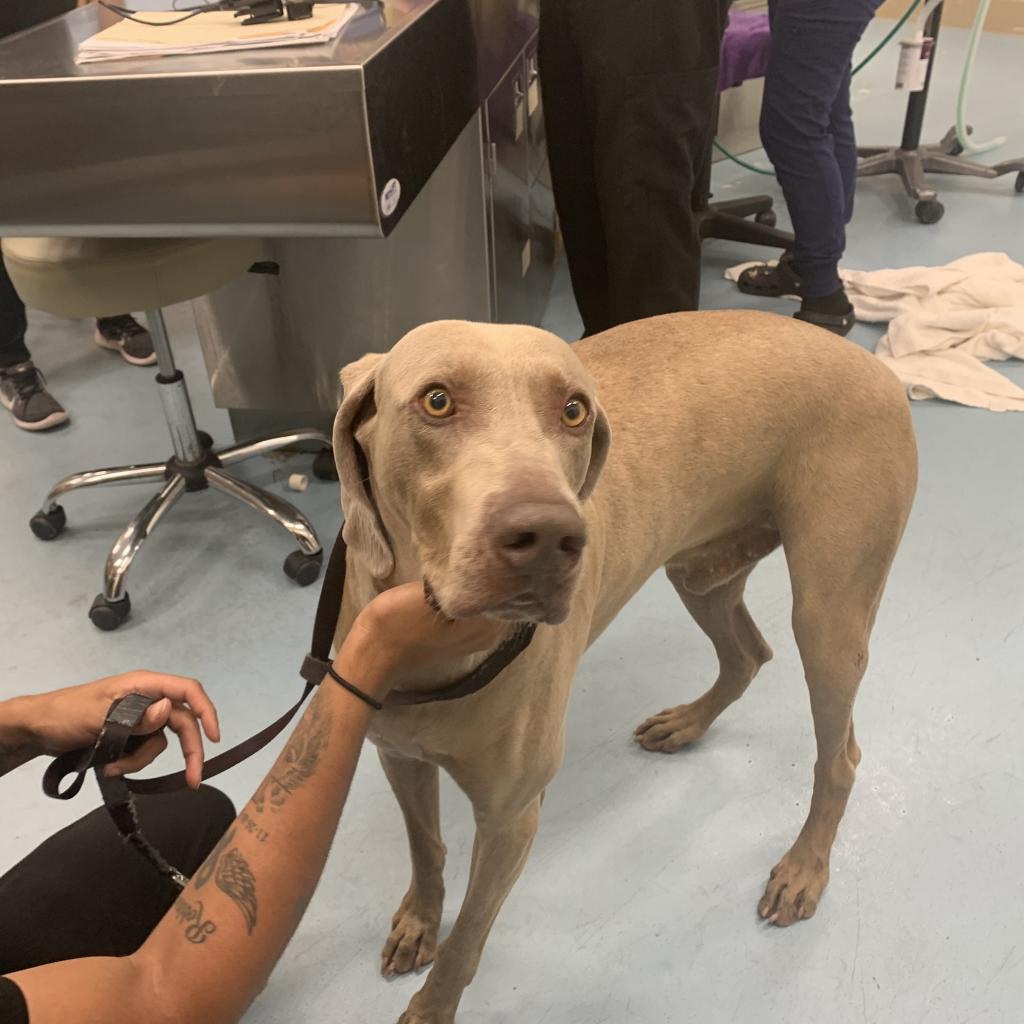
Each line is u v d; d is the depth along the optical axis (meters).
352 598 1.02
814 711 1.35
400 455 0.80
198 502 2.27
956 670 1.75
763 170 3.93
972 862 1.46
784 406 1.22
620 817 1.55
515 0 2.41
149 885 1.02
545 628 1.00
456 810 1.57
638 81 2.04
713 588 1.44
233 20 1.56
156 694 0.91
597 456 0.93
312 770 0.76
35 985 0.64
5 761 0.98
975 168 3.65
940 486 2.19
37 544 2.15
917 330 2.69
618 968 1.35
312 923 1.41
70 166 1.34
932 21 3.48
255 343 2.32
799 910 1.39
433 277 2.18
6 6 2.22
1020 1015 1.28
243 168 1.32
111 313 1.69
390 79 1.35
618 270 2.27
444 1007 1.21
